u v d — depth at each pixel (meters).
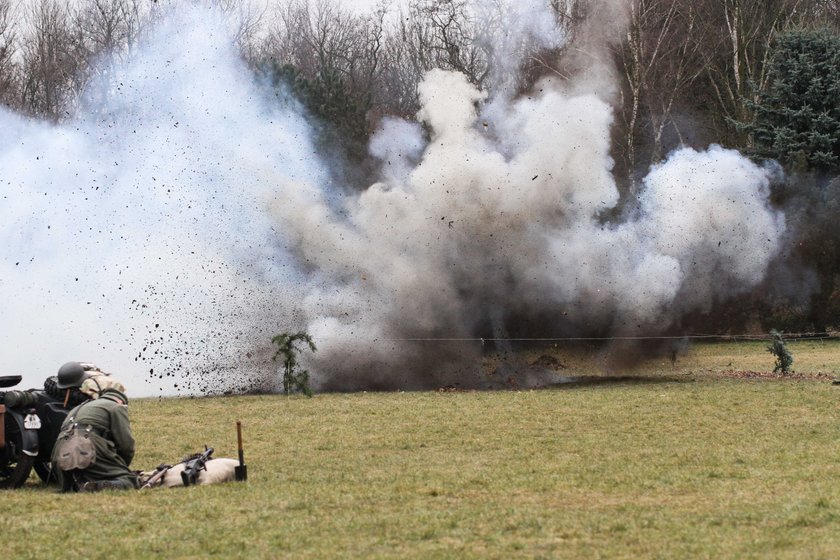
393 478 17.33
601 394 31.09
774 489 15.88
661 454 19.48
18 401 17.72
